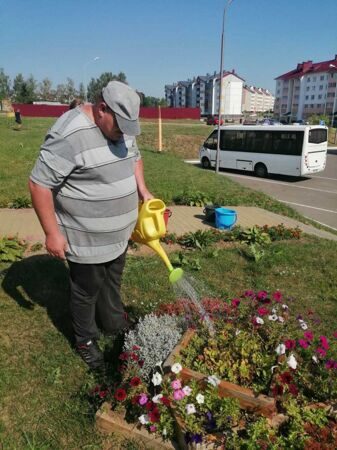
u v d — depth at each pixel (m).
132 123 2.37
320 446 2.09
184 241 6.18
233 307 3.20
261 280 4.86
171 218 7.96
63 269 4.65
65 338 3.36
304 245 6.34
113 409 2.54
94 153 2.46
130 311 3.86
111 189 2.60
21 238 5.94
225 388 2.32
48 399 2.74
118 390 2.44
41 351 3.20
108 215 2.66
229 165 20.30
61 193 2.59
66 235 2.71
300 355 2.68
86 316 3.01
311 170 17.86
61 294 4.09
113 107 2.31
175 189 10.97
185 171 14.93
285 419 2.27
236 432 2.19
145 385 2.51
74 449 2.39
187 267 5.06
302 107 88.56
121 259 3.13
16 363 3.06
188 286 3.50
